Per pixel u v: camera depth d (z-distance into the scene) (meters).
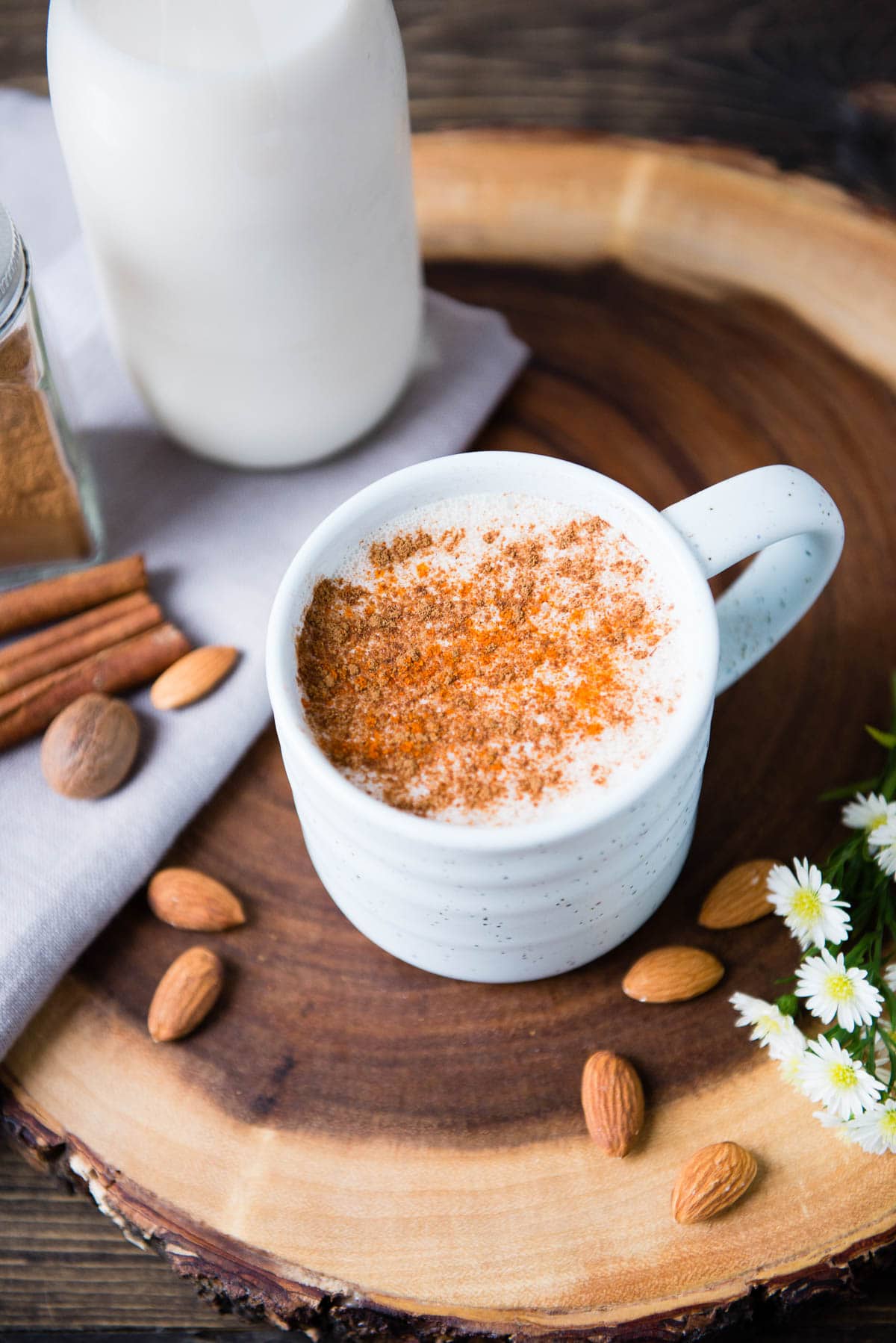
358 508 0.43
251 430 0.51
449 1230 0.43
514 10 0.64
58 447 0.49
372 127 0.46
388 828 0.39
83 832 0.47
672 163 0.58
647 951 0.46
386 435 0.54
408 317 0.51
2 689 0.49
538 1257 0.43
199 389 0.50
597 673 0.42
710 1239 0.43
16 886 0.46
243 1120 0.45
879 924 0.44
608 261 0.58
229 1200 0.43
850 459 0.54
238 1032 0.46
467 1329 0.42
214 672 0.50
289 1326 0.43
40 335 0.48
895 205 0.58
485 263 0.58
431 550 0.44
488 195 0.59
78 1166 0.44
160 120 0.44
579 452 0.54
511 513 0.44
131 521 0.53
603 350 0.56
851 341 0.56
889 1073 0.44
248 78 0.43
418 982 0.46
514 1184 0.43
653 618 0.42
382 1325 0.42
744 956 0.46
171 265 0.46
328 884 0.46
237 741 0.49
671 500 0.53
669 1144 0.44
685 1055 0.45
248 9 0.44
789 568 0.46
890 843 0.44
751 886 0.47
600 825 0.39
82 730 0.48
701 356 0.56
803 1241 0.42
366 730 0.41
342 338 0.49
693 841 0.48
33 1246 0.46
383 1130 0.44
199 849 0.48
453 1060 0.45
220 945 0.47
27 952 0.45
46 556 0.52
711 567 0.42
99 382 0.55
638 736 0.41
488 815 0.40
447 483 0.43
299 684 0.41
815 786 0.49
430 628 0.43
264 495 0.53
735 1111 0.44
